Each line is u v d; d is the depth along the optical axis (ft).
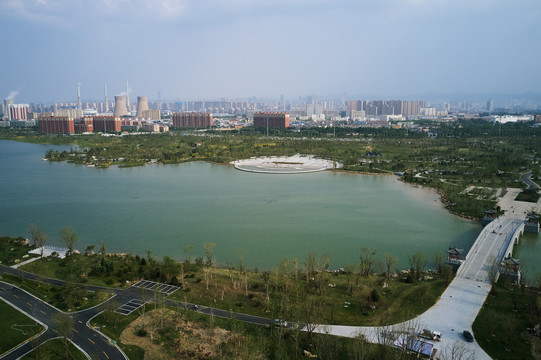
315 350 422.00
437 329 456.45
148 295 543.39
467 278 598.34
